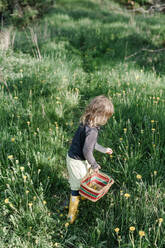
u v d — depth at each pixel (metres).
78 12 12.44
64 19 10.89
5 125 4.00
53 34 8.66
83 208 2.92
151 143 3.62
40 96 4.91
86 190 2.47
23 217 2.58
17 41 7.75
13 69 5.80
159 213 2.58
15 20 8.94
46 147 3.53
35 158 3.20
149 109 4.27
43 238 2.48
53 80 5.41
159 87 5.38
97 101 2.38
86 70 6.90
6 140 3.51
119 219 2.65
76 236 2.52
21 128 4.01
